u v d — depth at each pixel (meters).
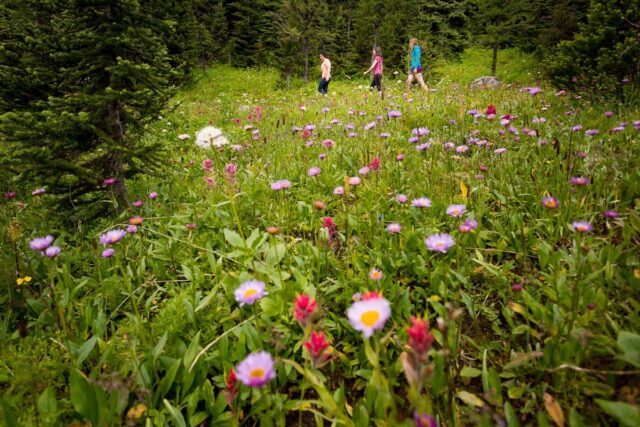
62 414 1.67
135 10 3.29
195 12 27.58
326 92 13.28
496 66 22.69
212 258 2.57
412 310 2.17
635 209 2.48
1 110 3.16
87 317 2.21
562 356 1.58
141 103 3.56
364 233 2.96
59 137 3.17
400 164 4.05
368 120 6.64
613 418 1.39
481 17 21.31
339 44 25.77
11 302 2.43
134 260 2.93
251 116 7.90
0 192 3.93
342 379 1.89
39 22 3.32
